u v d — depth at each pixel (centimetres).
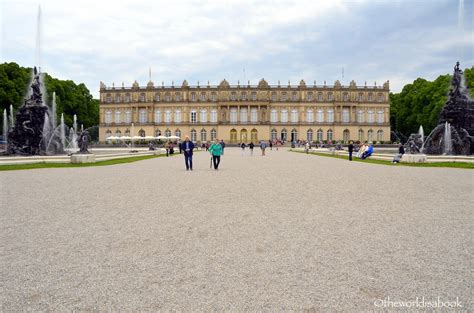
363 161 4478
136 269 761
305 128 13738
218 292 659
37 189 1886
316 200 1556
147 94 13762
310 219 1198
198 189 1909
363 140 13675
